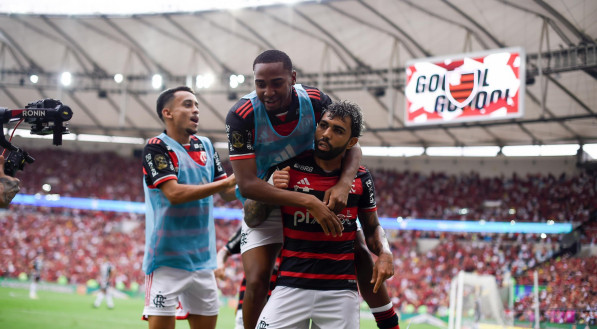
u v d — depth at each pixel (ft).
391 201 90.68
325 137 9.42
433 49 72.43
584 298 54.29
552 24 60.85
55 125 11.32
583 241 70.13
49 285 70.54
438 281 68.59
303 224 9.50
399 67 77.20
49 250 83.10
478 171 93.45
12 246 83.10
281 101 9.46
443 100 62.95
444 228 82.74
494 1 60.85
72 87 93.86
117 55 88.63
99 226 92.84
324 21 73.72
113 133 110.42
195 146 13.50
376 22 70.79
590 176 82.84
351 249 9.86
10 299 52.44
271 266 10.34
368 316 56.49
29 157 11.21
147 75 91.25
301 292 9.37
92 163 108.88
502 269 68.59
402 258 76.23
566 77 65.10
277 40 79.97
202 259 13.16
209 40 82.64
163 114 13.14
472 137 87.86
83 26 83.05
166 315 12.50
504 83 59.47
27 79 93.40
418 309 62.03
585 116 69.92
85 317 43.11
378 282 9.66
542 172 88.28
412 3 65.72
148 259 12.72
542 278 62.54
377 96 81.76
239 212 88.63
